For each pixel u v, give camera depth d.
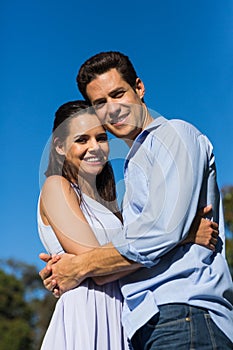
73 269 3.32
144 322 3.13
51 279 3.39
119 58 3.46
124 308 3.28
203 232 3.23
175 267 3.18
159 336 3.11
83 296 3.33
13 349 31.86
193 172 3.20
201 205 3.29
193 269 3.17
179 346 3.07
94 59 3.47
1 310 33.25
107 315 3.34
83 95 3.52
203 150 3.32
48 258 3.43
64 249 3.45
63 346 3.31
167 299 3.12
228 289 3.23
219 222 3.40
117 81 3.43
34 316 33.50
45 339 3.36
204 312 3.12
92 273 3.28
